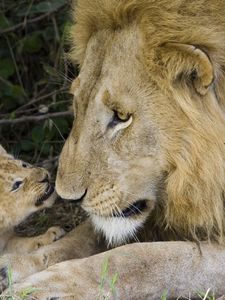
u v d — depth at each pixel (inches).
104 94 376.2
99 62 383.9
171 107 371.2
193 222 385.1
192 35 368.5
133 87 372.5
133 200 382.3
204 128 372.5
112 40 381.7
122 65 374.9
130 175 378.0
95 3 390.3
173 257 373.7
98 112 378.0
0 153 437.1
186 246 378.9
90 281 357.4
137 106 372.2
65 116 554.9
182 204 381.4
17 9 585.0
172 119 371.6
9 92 569.0
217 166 377.7
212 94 376.2
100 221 389.1
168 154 375.6
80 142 380.5
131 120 373.4
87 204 380.2
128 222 388.5
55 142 556.1
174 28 369.1
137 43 373.7
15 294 344.8
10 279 349.7
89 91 382.6
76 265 362.0
